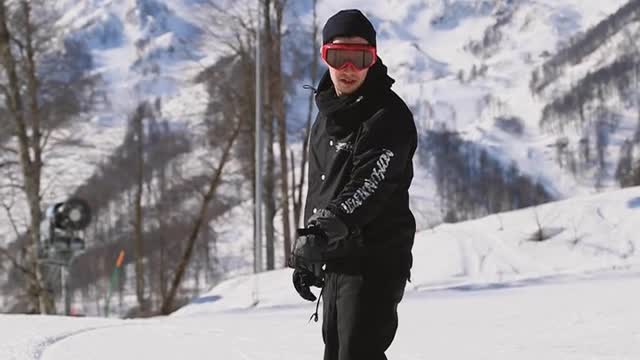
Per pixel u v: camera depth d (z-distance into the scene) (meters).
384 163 4.65
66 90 34.78
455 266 22.31
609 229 23.30
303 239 4.58
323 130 5.06
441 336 11.01
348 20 4.80
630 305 13.11
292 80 37.22
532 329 11.30
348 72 4.77
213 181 38.50
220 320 14.30
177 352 9.86
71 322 13.68
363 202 4.59
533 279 19.58
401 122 4.77
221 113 37.53
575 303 14.09
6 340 10.84
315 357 9.38
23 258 35.59
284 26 37.19
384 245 4.80
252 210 38.91
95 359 9.35
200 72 37.88
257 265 30.11
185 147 41.47
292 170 38.25
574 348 9.38
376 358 4.72
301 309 17.39
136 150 46.38
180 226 44.81
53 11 34.72
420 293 18.78
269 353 9.72
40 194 34.06
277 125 36.69
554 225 23.83
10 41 33.69
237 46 36.94
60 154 35.00
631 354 8.81
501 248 22.97
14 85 33.50
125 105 52.62
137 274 44.69
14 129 33.69
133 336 11.49
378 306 4.74
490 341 10.33
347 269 4.82
